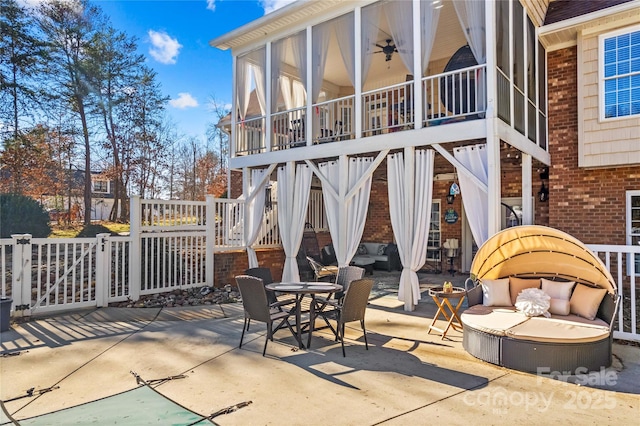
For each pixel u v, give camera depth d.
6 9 16.45
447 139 6.37
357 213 7.49
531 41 7.56
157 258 7.75
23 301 6.17
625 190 7.30
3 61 16.75
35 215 12.77
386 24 8.36
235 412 3.24
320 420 3.12
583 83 7.49
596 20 7.07
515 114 6.75
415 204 6.90
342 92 12.45
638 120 6.92
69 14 18.34
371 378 3.96
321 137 8.70
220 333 5.54
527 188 7.13
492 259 5.75
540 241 5.36
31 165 17.75
